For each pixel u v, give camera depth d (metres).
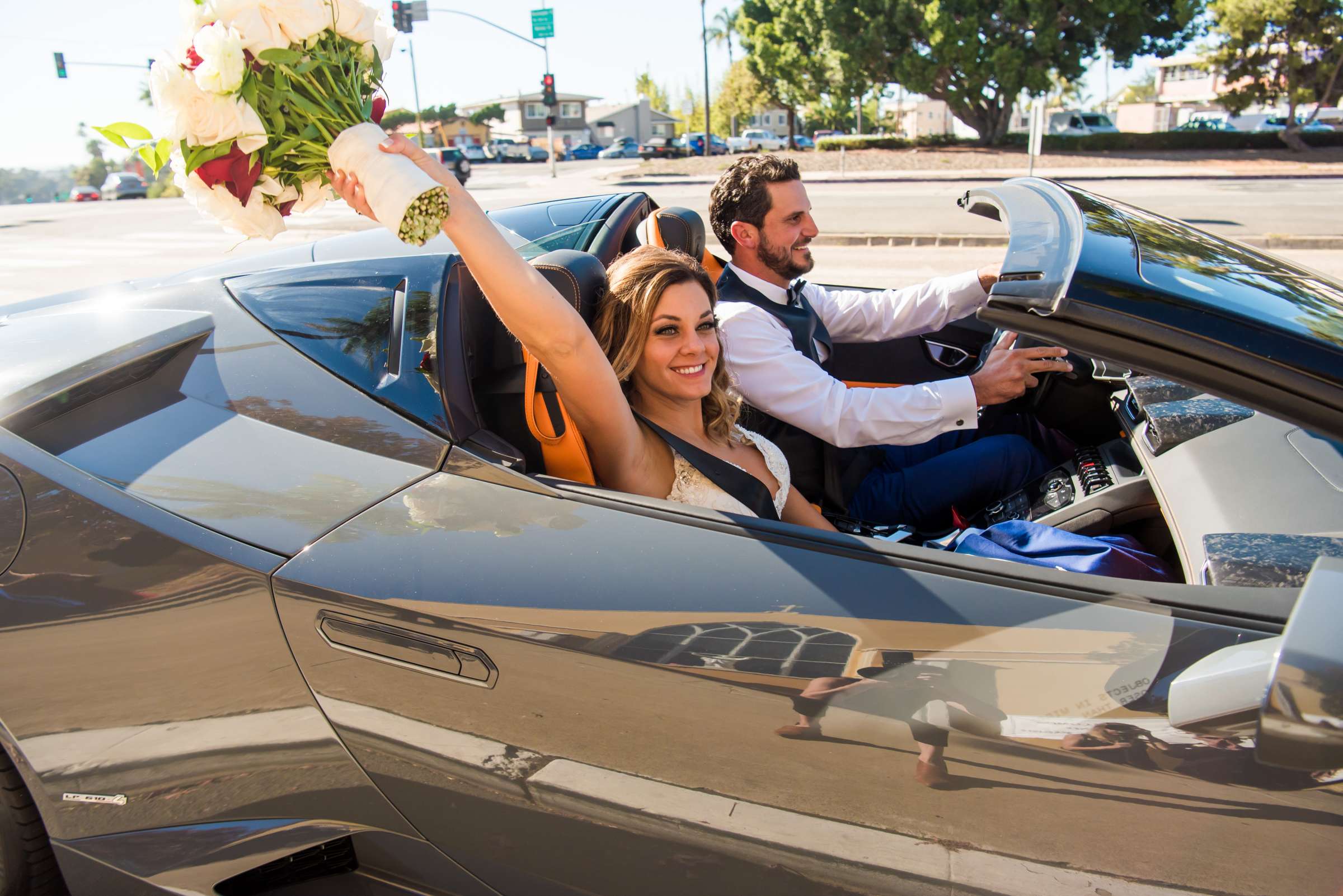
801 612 1.21
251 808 1.47
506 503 1.37
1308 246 10.02
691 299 1.77
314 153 1.27
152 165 1.27
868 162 27.69
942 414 2.31
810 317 2.67
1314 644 0.99
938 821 1.18
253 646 1.37
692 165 31.28
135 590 1.40
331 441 1.47
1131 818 1.12
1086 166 24.25
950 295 2.94
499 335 1.66
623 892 1.35
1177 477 1.74
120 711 1.45
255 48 1.19
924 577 1.23
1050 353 2.32
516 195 22.62
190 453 1.48
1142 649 1.13
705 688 1.21
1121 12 29.25
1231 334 1.19
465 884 1.44
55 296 2.01
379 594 1.30
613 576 1.27
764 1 40.44
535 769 1.31
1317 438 1.67
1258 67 28.45
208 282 1.80
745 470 1.91
